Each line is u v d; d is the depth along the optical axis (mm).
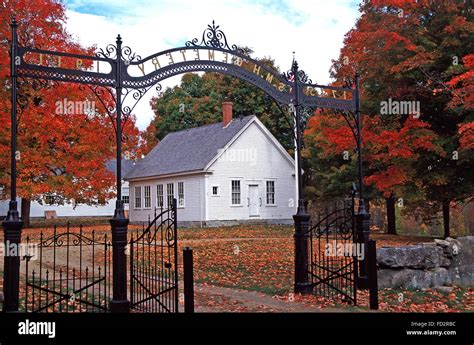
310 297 8820
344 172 22891
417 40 15820
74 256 14195
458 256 10180
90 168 22469
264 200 30281
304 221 9312
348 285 9797
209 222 27906
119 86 7625
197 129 33875
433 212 22375
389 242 18453
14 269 6262
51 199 25109
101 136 22703
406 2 15531
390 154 15039
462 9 16422
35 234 20172
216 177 28422
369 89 17828
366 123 16172
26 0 19328
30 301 8141
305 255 9250
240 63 8953
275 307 7949
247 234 22500
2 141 20094
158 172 31641
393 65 15844
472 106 13148
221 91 39406
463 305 8359
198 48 8445
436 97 16406
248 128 29766
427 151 16547
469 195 17922
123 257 7258
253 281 10695
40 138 20266
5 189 22047
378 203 29016
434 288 9570
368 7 18031
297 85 9578
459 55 16016
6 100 18953
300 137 9578
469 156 15109
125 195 40812
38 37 19391
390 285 9508
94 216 39656
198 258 14234
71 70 7246
